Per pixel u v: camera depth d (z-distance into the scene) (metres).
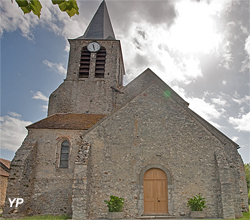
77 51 23.66
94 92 22.12
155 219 12.80
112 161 14.39
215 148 14.44
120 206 13.21
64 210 15.45
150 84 16.08
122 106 15.55
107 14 27.70
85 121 18.50
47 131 17.08
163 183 14.10
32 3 3.07
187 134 14.83
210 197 13.64
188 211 13.47
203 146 14.53
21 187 14.80
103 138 14.82
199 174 14.06
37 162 16.44
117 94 20.42
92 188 13.91
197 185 13.88
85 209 12.59
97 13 26.98
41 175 16.17
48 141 16.86
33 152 16.34
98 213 13.52
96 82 22.41
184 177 14.03
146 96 15.77
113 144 14.71
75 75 22.77
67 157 16.77
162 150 14.58
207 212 13.40
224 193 13.10
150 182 14.13
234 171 14.39
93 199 13.74
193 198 13.63
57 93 22.16
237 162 16.16
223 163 13.75
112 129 15.02
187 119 15.15
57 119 18.77
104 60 23.53
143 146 14.68
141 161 14.39
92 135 14.87
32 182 15.97
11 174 14.81
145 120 15.20
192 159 14.34
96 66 23.22
